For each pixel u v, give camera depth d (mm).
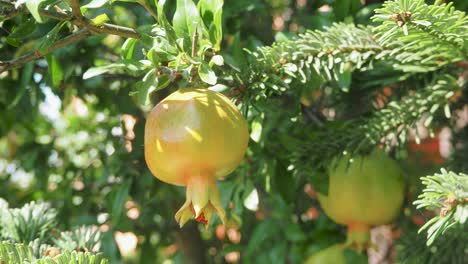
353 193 1071
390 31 861
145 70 853
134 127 1260
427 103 1012
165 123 807
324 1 1152
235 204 1148
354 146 1042
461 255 1058
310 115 1177
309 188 1446
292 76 946
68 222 1390
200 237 1594
